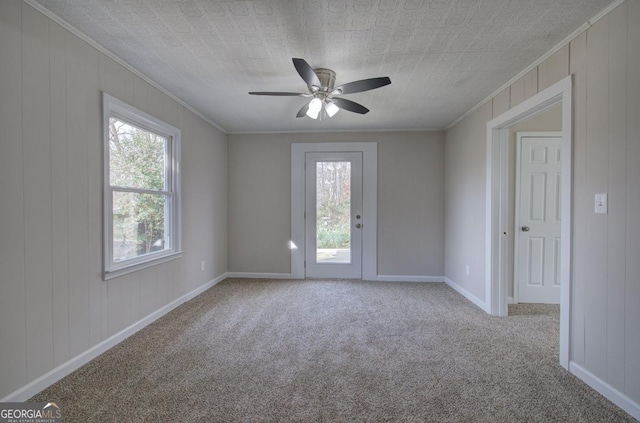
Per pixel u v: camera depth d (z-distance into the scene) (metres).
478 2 1.68
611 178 1.69
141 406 1.66
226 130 4.48
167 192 3.09
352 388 1.83
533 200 3.45
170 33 2.01
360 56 2.30
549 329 2.72
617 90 1.66
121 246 2.53
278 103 3.34
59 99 1.88
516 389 1.82
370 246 4.46
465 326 2.78
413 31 1.97
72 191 1.98
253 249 4.62
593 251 1.81
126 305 2.51
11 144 1.61
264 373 1.99
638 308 1.56
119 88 2.38
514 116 2.66
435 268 4.41
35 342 1.75
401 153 4.42
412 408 1.65
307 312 3.14
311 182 4.53
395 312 3.14
